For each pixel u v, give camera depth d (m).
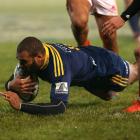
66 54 18.16
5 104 21.11
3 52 45.72
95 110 19.94
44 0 146.88
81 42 23.45
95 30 67.69
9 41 56.94
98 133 15.73
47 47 17.92
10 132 16.33
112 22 19.66
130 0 24.70
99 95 20.77
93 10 23.84
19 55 17.42
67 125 16.81
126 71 19.89
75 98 23.48
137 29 32.84
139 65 20.28
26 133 16.12
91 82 19.72
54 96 17.62
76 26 22.61
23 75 18.11
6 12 102.94
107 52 19.52
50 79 17.78
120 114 18.72
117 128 16.28
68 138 15.39
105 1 23.53
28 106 17.34
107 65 19.38
